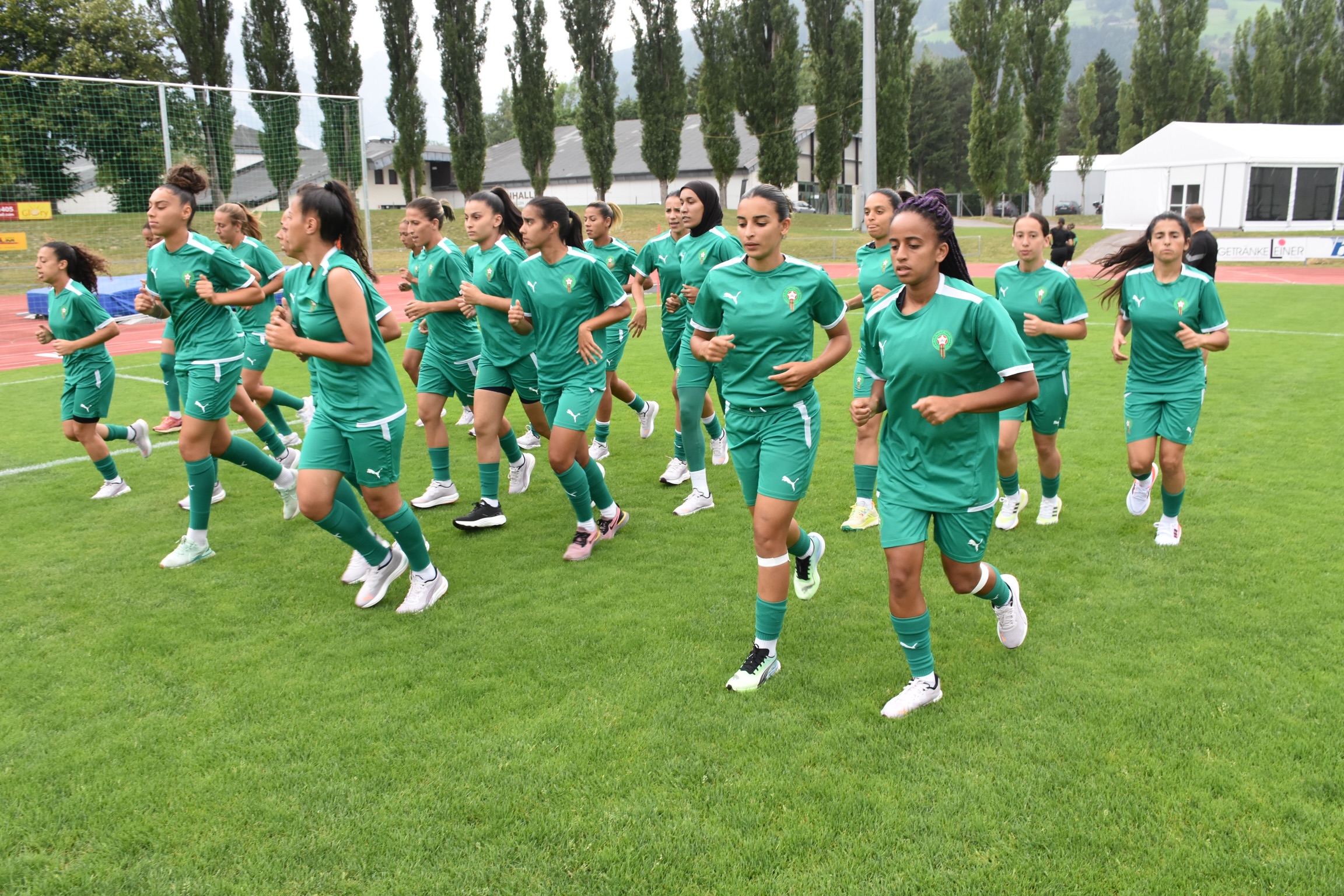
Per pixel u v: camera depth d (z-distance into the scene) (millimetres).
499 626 4066
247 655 3783
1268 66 45188
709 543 5184
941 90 58000
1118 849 2512
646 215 37250
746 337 3641
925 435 3146
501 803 2752
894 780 2848
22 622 4129
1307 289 19719
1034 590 4371
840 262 28312
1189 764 2889
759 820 2660
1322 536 5008
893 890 2371
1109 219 36969
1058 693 3369
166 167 16125
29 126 19125
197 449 4805
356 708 3332
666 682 3510
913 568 3176
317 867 2488
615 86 34375
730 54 34031
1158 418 4941
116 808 2748
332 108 23359
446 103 33156
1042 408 5117
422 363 5992
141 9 32812
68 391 5867
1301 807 2652
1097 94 59969
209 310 4812
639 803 2750
